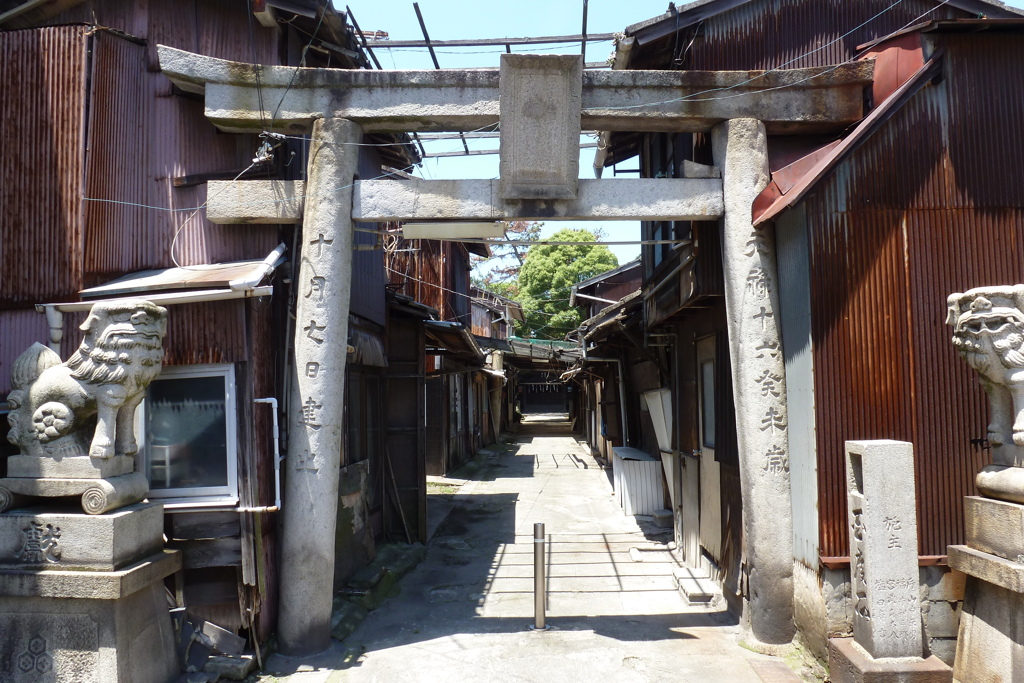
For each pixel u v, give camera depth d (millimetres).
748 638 5375
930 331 4816
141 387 4527
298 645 5277
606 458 16062
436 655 5250
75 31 5371
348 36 6133
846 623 4707
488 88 5633
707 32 6152
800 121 5617
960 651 4516
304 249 5492
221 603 5148
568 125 5391
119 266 5473
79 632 4184
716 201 5672
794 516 5254
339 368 5543
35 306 5109
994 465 4320
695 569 7355
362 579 6797
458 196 5625
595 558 8172
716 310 6516
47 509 4426
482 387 21266
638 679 4754
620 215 5645
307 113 5566
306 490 5375
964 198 4879
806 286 4906
